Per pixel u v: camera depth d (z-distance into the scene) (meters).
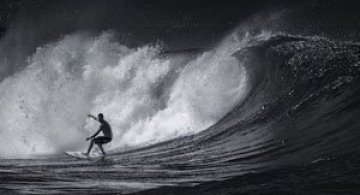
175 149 13.68
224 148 12.51
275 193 6.26
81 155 13.90
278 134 12.55
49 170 10.58
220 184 7.27
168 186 7.74
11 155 14.71
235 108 16.89
